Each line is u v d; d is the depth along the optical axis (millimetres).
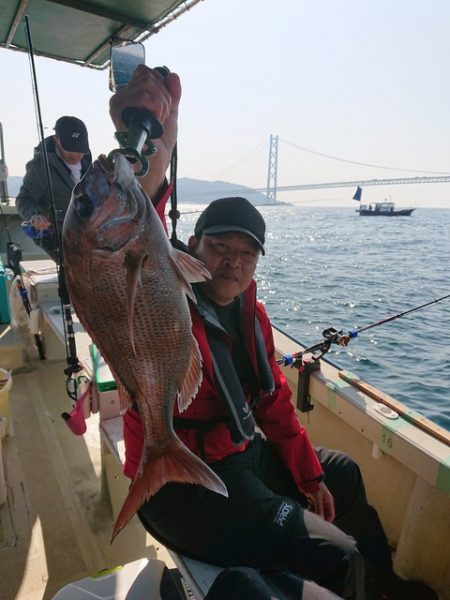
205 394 1479
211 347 1467
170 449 1238
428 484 1829
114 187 1049
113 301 1097
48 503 2352
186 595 1545
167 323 1172
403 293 13508
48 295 3801
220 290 1564
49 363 3955
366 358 7922
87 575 1932
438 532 1823
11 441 2871
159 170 1413
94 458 2719
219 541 1372
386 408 2084
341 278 15852
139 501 1192
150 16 3127
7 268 5352
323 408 2463
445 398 6359
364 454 2227
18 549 2061
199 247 1598
